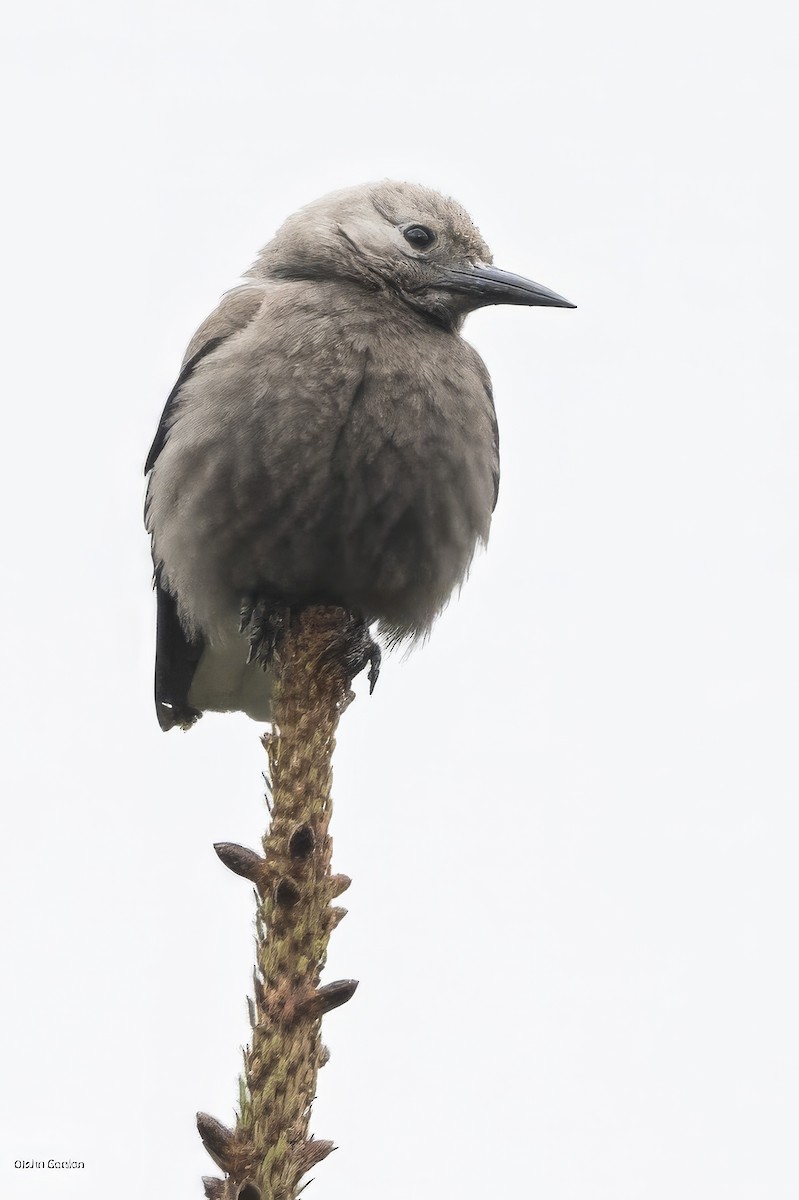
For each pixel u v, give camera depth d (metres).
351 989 6.99
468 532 11.02
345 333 10.50
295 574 10.65
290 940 7.16
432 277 11.42
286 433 10.11
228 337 11.07
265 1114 6.87
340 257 11.28
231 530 10.47
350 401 10.24
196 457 10.45
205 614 11.20
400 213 11.45
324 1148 6.93
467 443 10.73
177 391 11.45
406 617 11.21
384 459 10.27
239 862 7.28
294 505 10.23
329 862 7.57
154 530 11.27
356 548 10.52
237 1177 6.80
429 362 10.63
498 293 11.40
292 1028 6.98
